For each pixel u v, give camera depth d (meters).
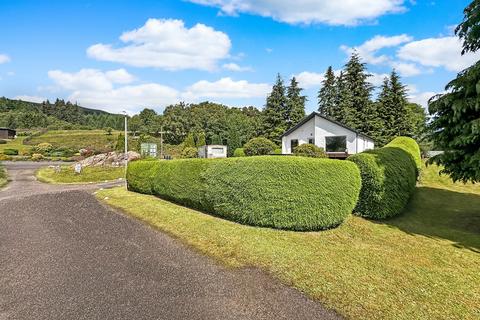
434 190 11.69
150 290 4.04
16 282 4.29
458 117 6.44
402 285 4.23
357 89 32.75
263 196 6.73
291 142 28.83
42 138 62.31
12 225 7.55
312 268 4.69
